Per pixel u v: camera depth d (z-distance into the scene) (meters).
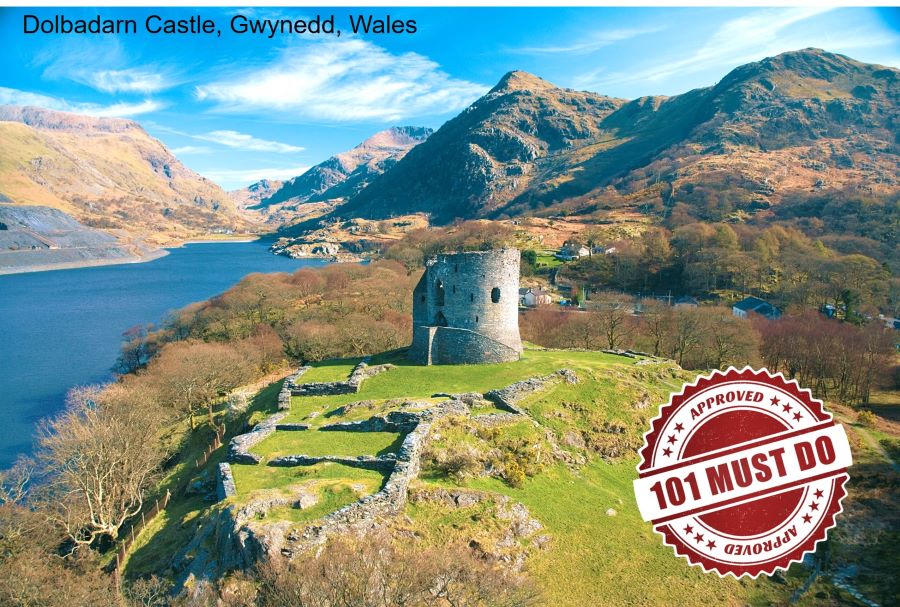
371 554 25.61
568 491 39.88
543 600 27.88
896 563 36.09
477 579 25.00
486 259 55.75
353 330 86.56
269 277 151.50
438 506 34.53
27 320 166.88
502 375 52.22
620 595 31.25
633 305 140.75
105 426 49.16
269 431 44.53
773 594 32.06
